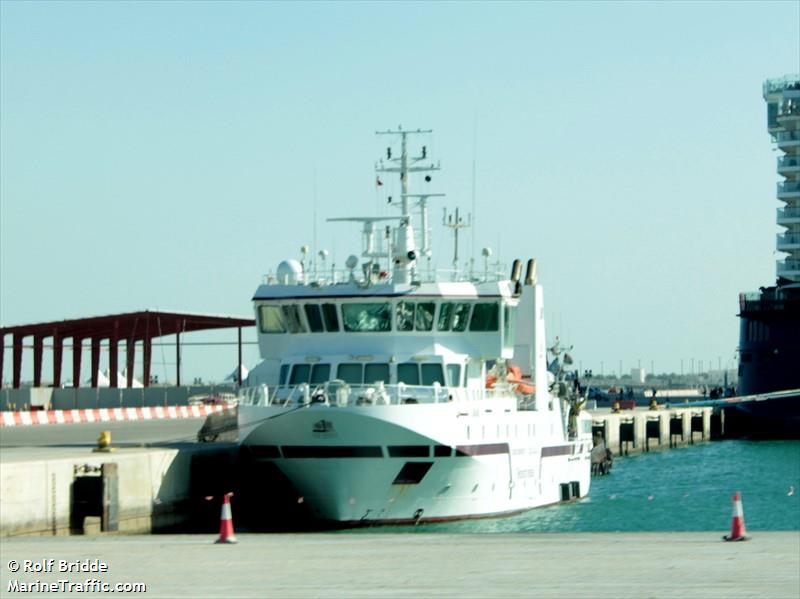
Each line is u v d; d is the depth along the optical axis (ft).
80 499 340.18
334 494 363.56
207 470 392.27
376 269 388.16
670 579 215.10
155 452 367.25
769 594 201.26
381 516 368.27
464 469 369.09
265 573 225.15
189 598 203.00
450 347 384.06
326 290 383.24
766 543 256.73
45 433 567.59
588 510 437.99
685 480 612.70
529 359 426.51
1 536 312.29
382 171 407.85
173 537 285.23
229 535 267.80
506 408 394.32
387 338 380.58
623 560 235.20
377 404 357.82
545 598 199.82
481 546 257.96
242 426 377.71
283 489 373.61
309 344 388.57
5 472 315.37
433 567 229.66
